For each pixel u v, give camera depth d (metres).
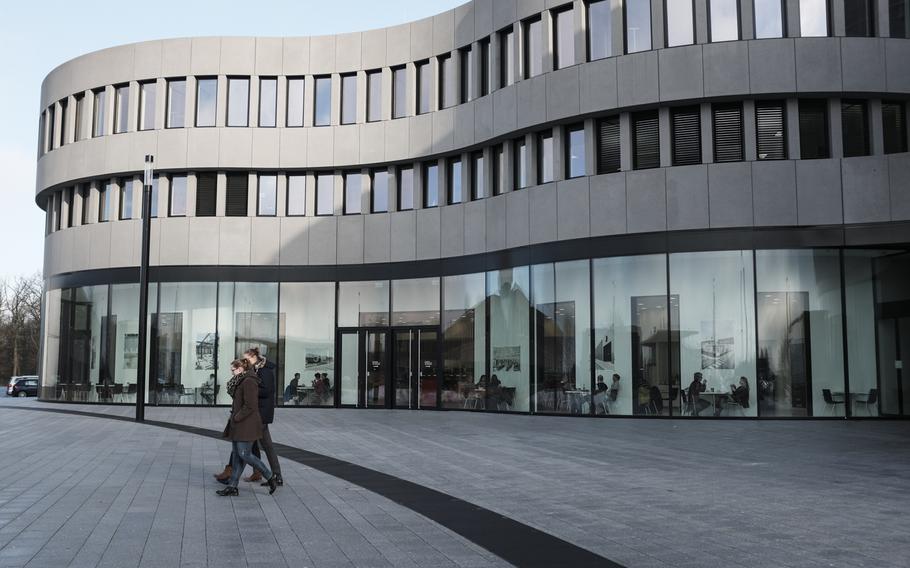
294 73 33.31
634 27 24.98
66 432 20.11
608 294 24.77
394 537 7.95
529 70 27.45
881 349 23.39
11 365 91.19
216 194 33.47
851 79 23.33
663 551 7.26
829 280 23.30
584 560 6.95
